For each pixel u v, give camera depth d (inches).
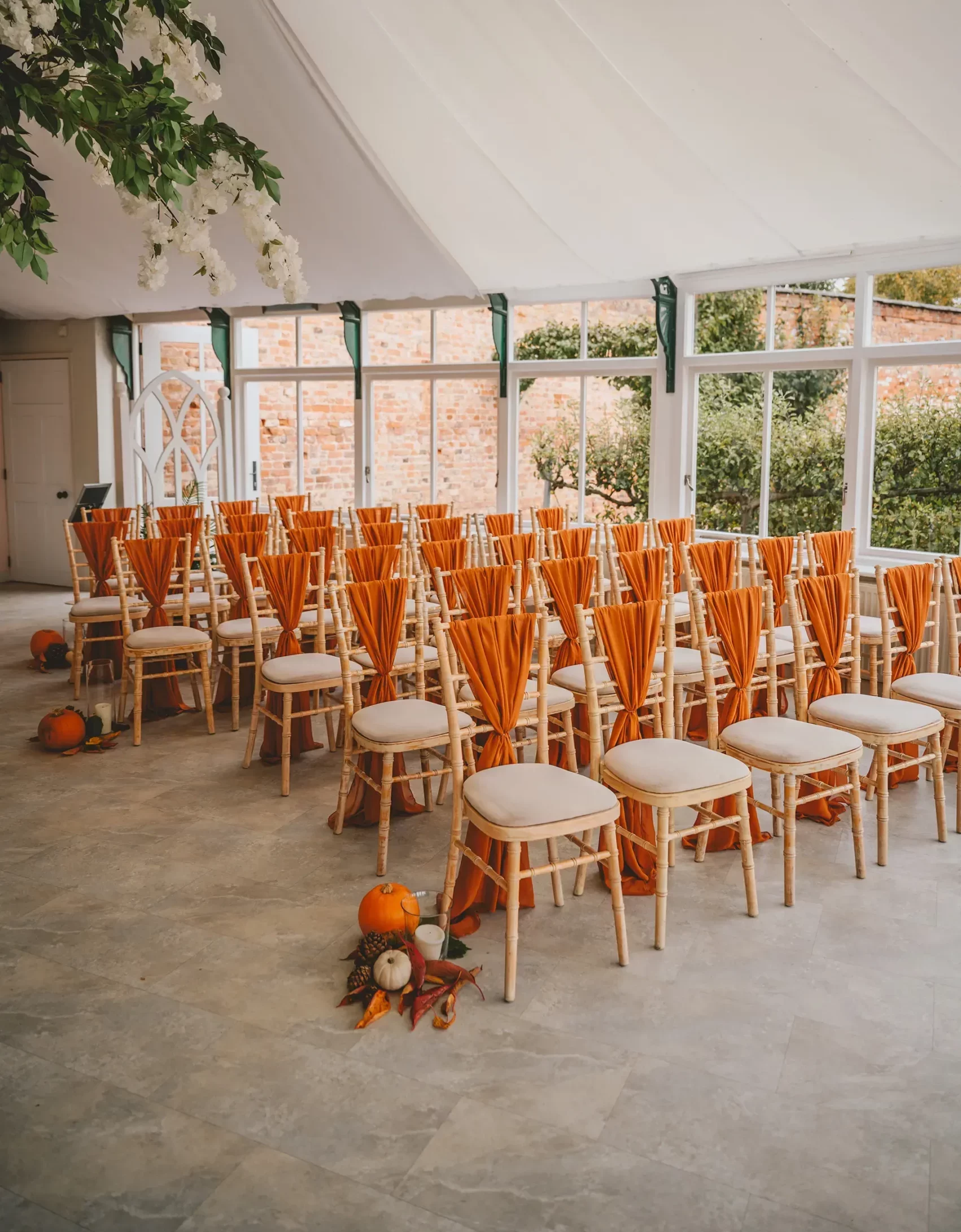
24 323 399.9
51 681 255.4
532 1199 83.6
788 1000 113.5
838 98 186.9
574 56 197.6
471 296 315.0
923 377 251.4
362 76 219.3
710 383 290.0
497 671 130.1
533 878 146.3
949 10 154.2
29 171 71.4
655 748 134.2
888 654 175.8
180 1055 103.0
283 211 281.1
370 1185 85.2
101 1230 80.1
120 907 135.0
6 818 165.9
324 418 366.9
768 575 209.9
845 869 148.2
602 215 256.7
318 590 196.7
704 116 205.5
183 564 226.8
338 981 117.3
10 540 415.5
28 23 65.4
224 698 234.2
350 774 159.6
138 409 372.5
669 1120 93.4
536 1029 108.0
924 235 231.3
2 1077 99.3
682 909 135.8
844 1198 83.7
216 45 82.7
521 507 332.5
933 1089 97.9
